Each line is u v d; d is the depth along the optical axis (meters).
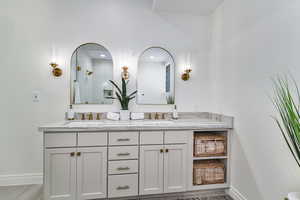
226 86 2.14
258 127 1.59
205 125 1.95
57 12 2.27
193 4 2.30
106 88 2.40
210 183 1.99
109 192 1.79
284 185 1.31
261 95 1.56
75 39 2.31
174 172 1.91
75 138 1.74
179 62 2.56
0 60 2.14
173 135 1.91
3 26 2.14
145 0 2.46
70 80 2.31
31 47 2.21
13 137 2.19
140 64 2.47
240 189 1.83
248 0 1.74
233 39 2.00
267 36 1.49
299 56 1.20
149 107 2.50
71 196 1.73
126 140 1.82
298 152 1.01
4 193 1.98
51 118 2.27
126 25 2.42
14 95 2.18
